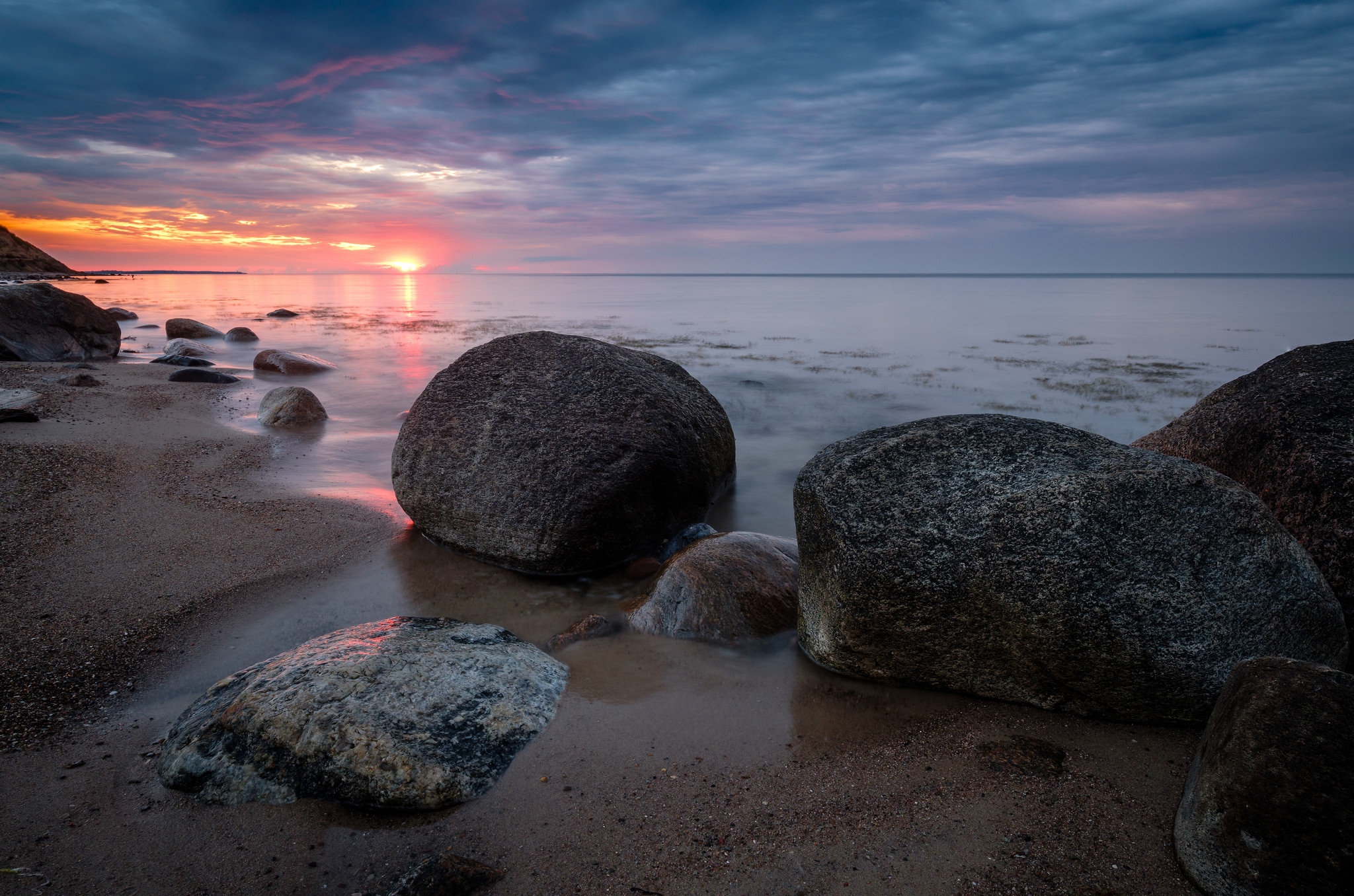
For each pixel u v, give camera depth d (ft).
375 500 27.81
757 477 33.99
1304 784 8.89
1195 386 57.21
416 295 259.80
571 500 21.06
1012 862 10.18
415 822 11.18
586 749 13.03
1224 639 12.33
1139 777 11.78
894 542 13.79
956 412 48.93
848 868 10.23
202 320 120.26
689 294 317.42
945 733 13.41
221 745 11.98
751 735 13.56
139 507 24.62
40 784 11.79
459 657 14.43
